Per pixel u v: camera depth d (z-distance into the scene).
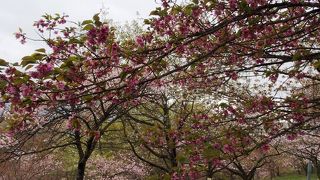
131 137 13.58
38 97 4.03
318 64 5.80
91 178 25.16
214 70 6.38
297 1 4.70
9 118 4.32
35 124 4.82
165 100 13.00
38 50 3.87
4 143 6.35
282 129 6.37
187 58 5.76
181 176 5.40
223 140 5.59
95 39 4.31
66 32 4.57
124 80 4.45
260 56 5.59
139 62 4.53
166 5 4.85
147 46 4.88
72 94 4.18
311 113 6.16
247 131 5.85
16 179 15.20
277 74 6.47
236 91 8.55
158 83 5.97
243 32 4.86
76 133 11.23
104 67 4.48
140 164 19.42
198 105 12.97
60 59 4.20
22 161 16.70
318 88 8.58
